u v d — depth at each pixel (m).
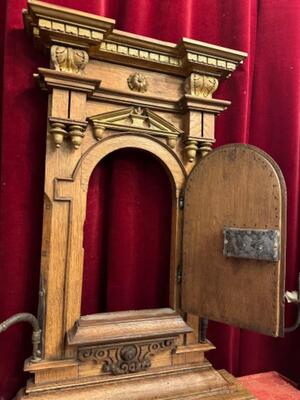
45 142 0.85
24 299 0.85
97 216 0.95
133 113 0.86
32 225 0.85
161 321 0.85
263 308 0.72
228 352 1.04
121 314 0.85
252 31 1.13
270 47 1.14
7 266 0.83
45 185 0.78
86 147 0.82
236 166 0.79
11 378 0.83
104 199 0.97
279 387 0.99
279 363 1.15
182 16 0.98
